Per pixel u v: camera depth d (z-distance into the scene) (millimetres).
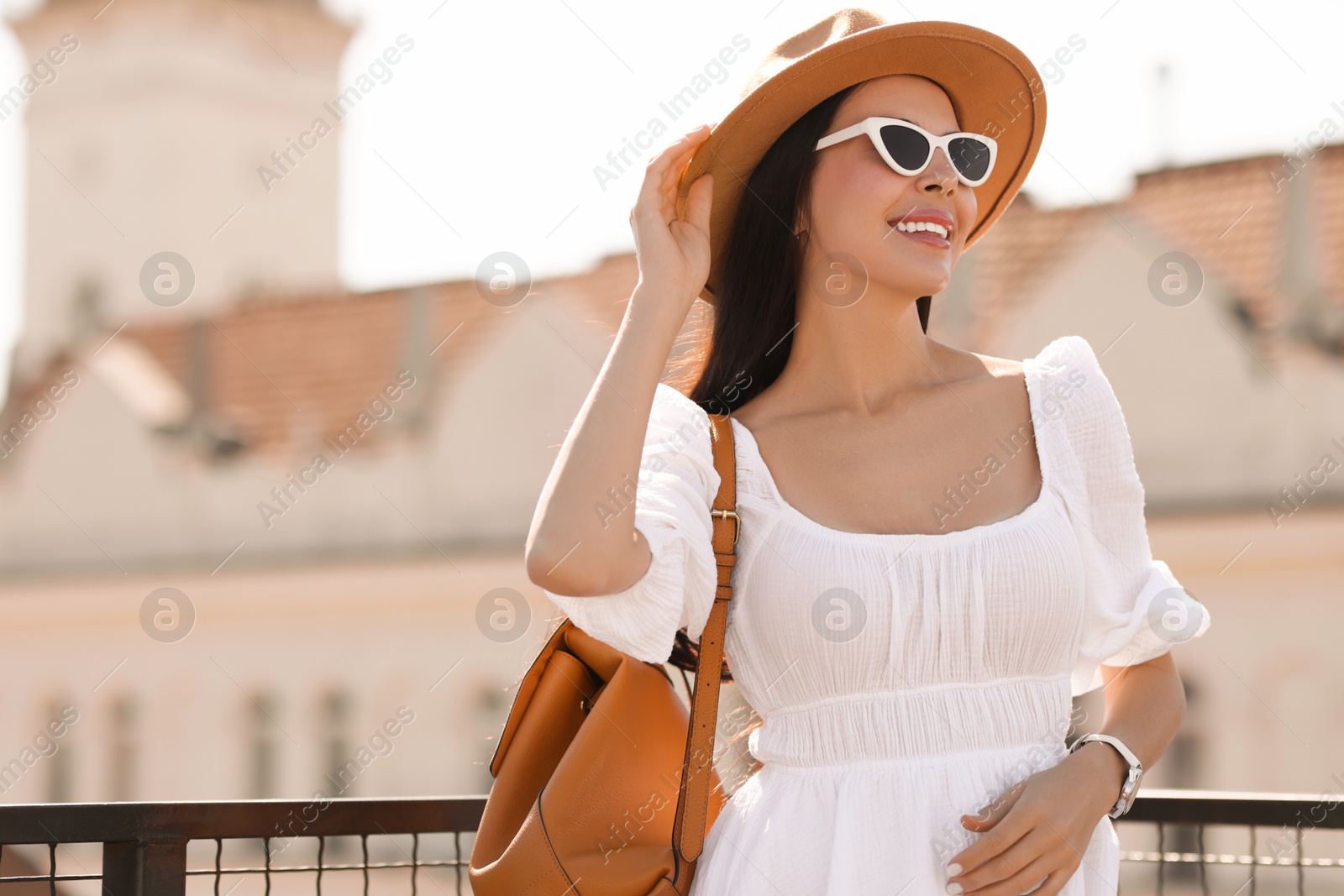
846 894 2844
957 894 2830
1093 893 2979
